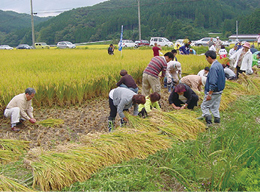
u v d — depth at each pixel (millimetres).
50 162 4160
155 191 3877
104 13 125750
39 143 5531
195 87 8516
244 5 132250
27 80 8391
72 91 8477
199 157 4758
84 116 7504
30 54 23734
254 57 13758
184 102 6879
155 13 107500
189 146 5141
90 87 9078
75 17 122125
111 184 3982
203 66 12508
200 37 86062
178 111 6430
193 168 4402
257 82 9680
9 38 131500
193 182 4184
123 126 5734
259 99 8109
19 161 4734
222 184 4059
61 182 3945
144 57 16453
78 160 4258
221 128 5836
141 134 5016
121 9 124812
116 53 22438
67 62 14359
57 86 8188
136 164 4512
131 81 6996
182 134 5473
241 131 5461
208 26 105312
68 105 8477
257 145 4824
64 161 4188
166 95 9453
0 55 22500
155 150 4848
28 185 3986
